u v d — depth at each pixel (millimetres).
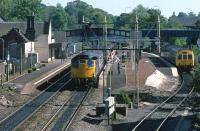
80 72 59500
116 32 101000
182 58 84375
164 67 89562
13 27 95062
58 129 35875
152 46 129250
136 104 49281
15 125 37312
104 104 42500
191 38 128750
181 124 39469
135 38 59656
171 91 59875
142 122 39906
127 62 87688
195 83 44906
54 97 51719
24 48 91375
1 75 62344
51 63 98500
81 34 101312
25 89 57156
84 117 40500
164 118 41969
